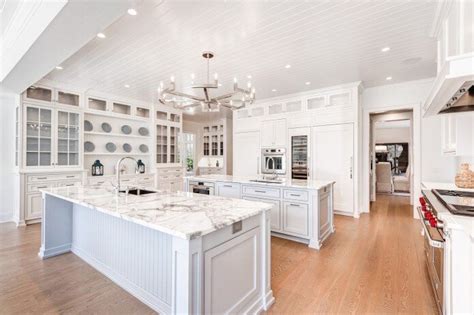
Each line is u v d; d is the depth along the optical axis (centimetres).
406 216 484
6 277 238
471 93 183
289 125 571
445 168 439
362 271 251
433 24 259
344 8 238
